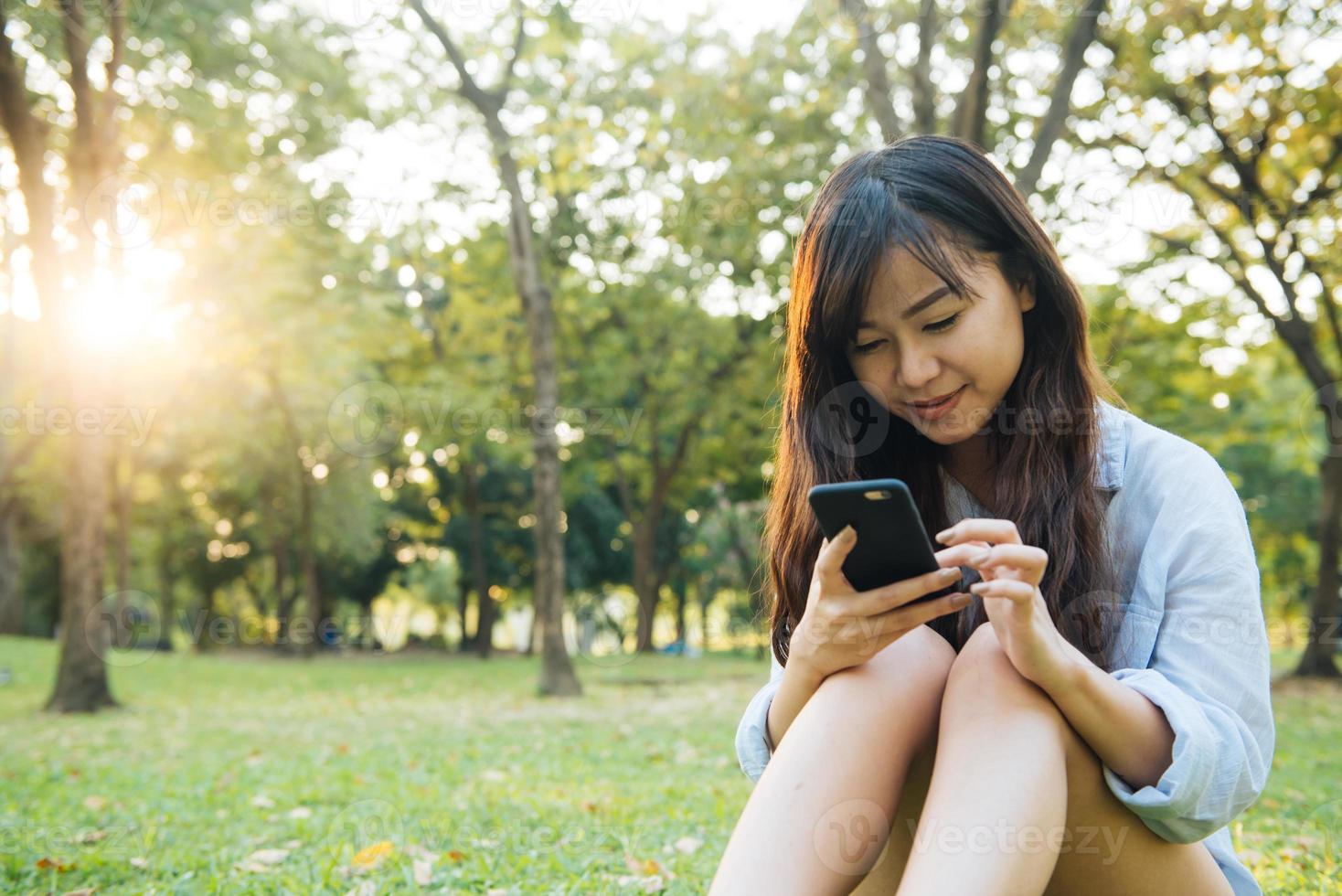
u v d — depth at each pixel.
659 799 4.68
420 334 20.00
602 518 28.47
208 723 9.79
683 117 11.07
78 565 11.35
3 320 18.23
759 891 1.22
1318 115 11.03
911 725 1.35
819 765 1.29
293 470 23.81
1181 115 10.92
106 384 12.09
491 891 2.85
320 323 15.19
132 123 12.18
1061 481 1.45
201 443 20.67
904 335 1.44
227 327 15.02
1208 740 1.19
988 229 1.42
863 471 1.65
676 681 14.65
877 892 1.47
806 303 1.53
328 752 6.95
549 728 8.72
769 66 10.96
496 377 18.67
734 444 20.48
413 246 16.12
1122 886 1.28
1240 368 16.14
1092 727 1.20
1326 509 14.48
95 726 9.66
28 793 5.23
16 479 21.20
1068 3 9.42
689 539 27.80
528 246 12.93
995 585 1.16
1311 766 6.10
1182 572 1.36
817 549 1.62
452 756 6.59
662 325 18.52
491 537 29.45
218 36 11.66
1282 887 2.69
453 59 12.06
